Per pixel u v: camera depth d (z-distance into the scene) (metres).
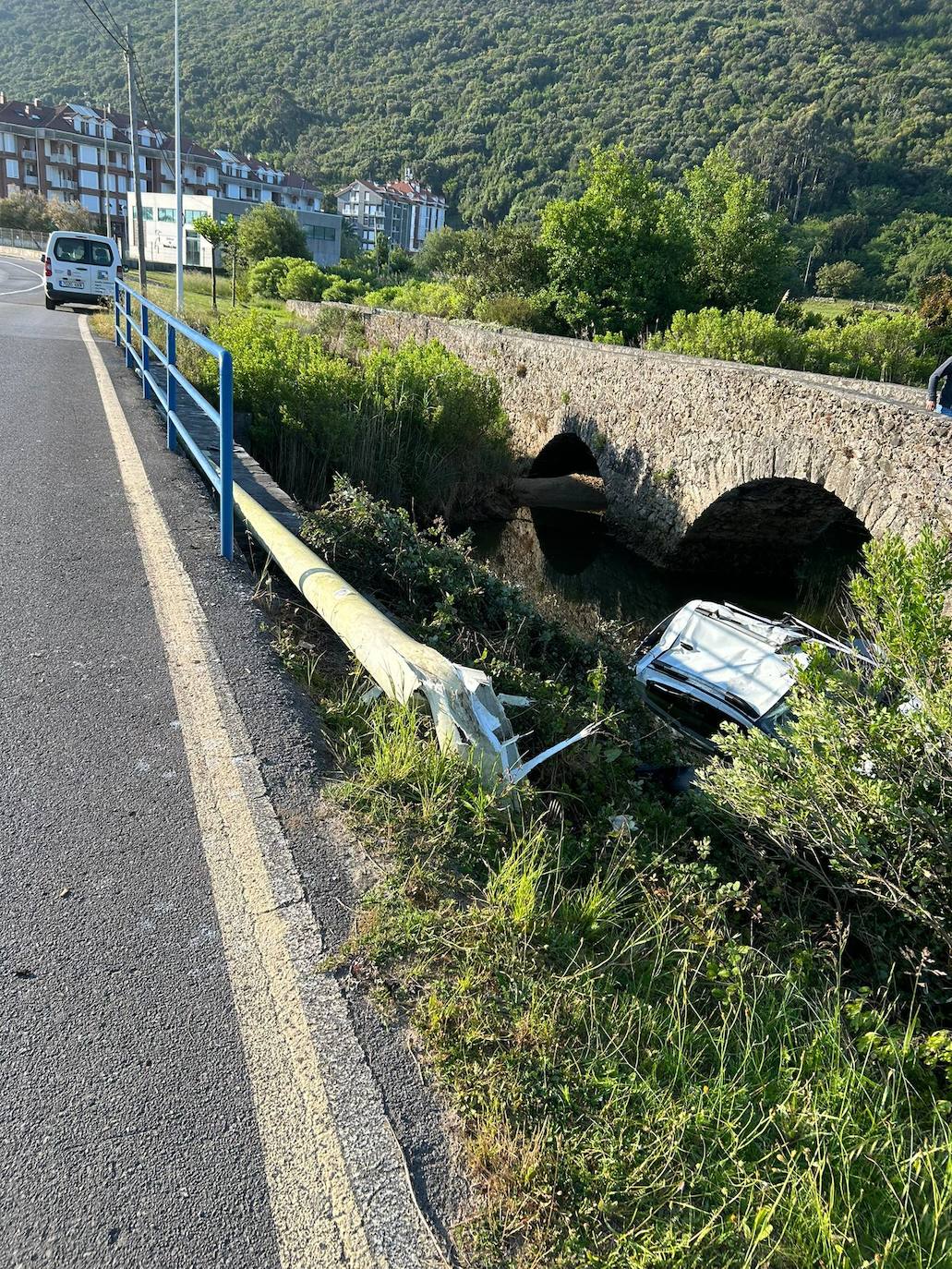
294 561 4.97
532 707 4.39
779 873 4.22
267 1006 2.30
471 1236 1.82
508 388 19.80
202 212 56.69
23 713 3.46
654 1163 2.04
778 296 28.05
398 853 2.94
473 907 2.71
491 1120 2.04
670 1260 1.82
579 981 2.55
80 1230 1.74
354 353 22.75
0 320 15.88
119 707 3.60
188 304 31.20
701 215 28.59
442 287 35.56
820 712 4.14
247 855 2.83
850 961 3.83
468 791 3.28
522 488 19.06
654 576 14.48
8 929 2.43
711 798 4.44
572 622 11.66
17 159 69.50
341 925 2.60
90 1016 2.20
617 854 3.47
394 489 14.35
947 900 3.79
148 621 4.41
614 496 15.95
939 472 8.58
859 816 4.00
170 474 6.99
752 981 2.90
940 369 9.14
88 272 19.16
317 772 3.35
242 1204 1.83
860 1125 2.37
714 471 12.83
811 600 13.45
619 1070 2.27
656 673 7.73
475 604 6.13
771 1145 2.21
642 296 25.88
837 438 10.04
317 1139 1.97
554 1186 1.93
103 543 5.39
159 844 2.83
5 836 2.78
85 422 8.37
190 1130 1.96
